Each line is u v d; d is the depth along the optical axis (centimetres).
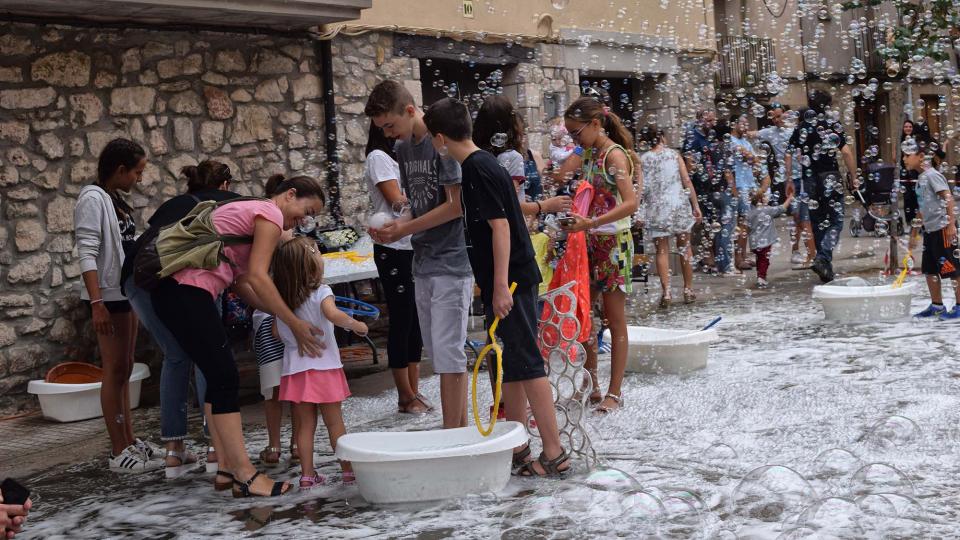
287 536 310
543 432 358
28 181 593
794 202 1002
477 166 349
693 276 1000
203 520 336
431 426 452
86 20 630
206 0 637
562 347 376
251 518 334
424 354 664
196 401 550
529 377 357
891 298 655
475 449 331
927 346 553
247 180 732
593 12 1054
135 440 435
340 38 802
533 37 973
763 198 979
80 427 519
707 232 1024
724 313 744
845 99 1702
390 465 329
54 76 612
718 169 979
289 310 363
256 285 356
